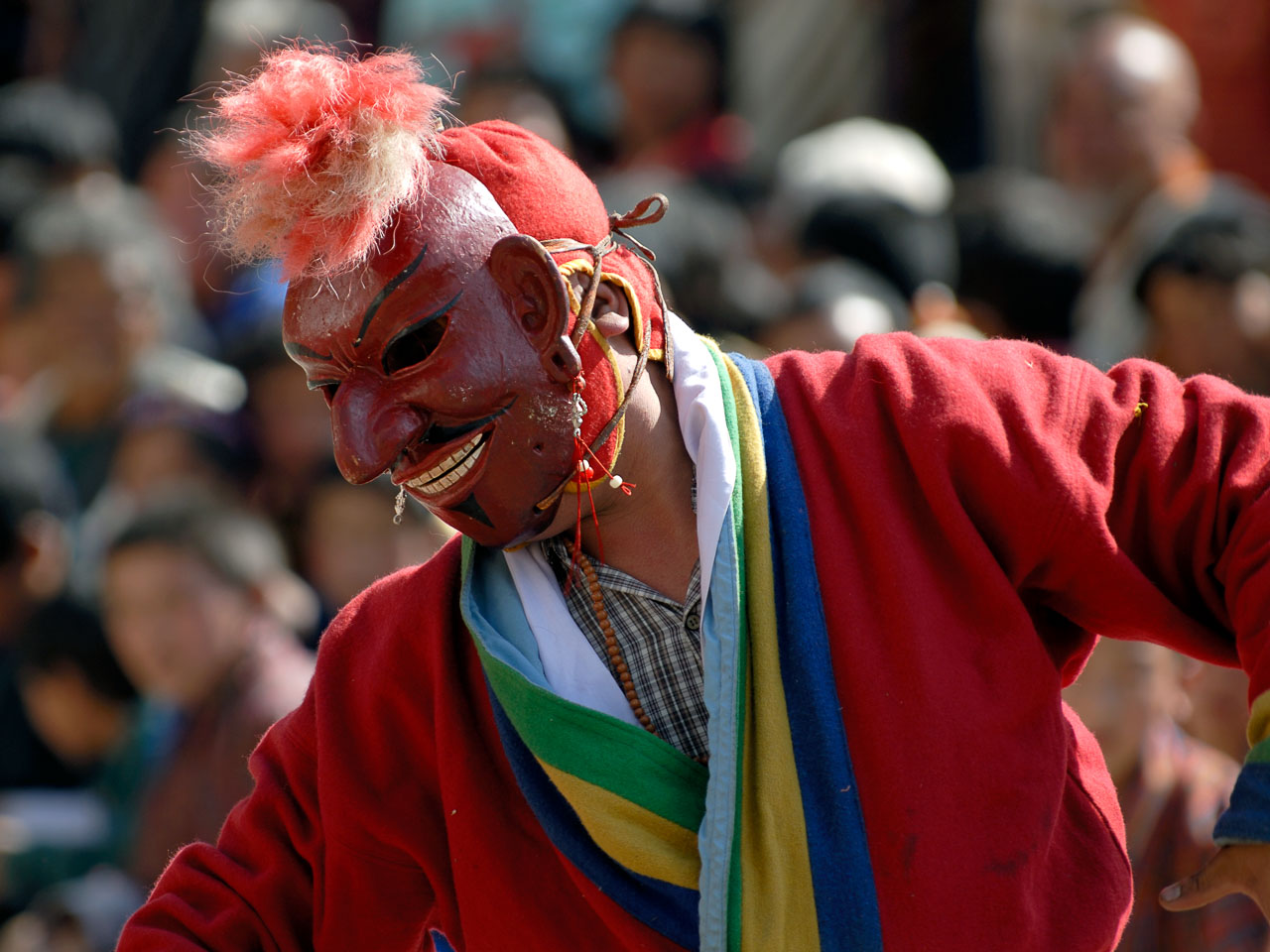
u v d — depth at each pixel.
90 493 16.20
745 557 6.39
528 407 6.18
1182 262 12.89
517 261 6.14
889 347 6.72
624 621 6.66
